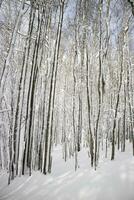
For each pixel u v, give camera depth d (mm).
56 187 4723
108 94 9000
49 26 6895
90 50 7961
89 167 5758
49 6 6922
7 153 7629
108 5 6734
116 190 4055
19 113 6461
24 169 6180
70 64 10000
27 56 6688
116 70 9367
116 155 7047
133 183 4145
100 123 6410
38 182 5227
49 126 6016
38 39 6676
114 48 9500
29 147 6238
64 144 9180
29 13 7176
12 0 6980
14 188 5266
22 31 7492
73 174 5340
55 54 6320
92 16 7465
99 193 4090
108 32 6809
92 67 8148
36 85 6672
